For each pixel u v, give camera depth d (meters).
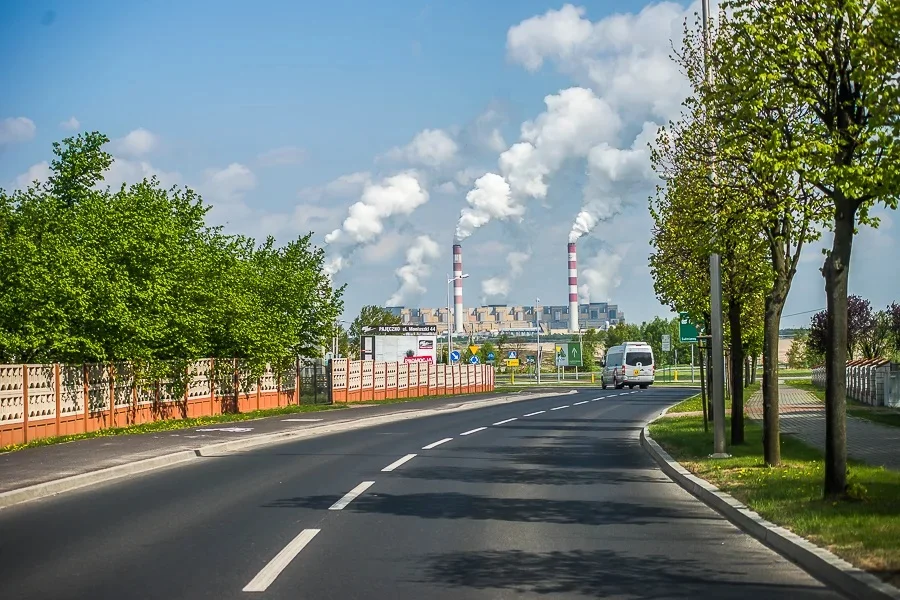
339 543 9.83
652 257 22.98
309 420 31.33
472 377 71.06
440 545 9.72
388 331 82.38
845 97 11.60
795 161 11.25
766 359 15.35
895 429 22.98
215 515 11.80
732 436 20.02
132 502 13.10
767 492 12.20
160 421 29.88
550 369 139.50
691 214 17.31
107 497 13.68
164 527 10.91
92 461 17.69
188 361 31.08
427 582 8.01
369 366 51.59
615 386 73.69
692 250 17.72
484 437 25.30
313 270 41.22
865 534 8.96
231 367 35.53
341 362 47.97
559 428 29.17
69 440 22.55
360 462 18.48
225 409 35.16
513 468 17.34
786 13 11.52
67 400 24.22
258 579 8.11
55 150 33.62
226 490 14.29
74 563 8.86
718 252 17.06
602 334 148.62
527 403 49.06
